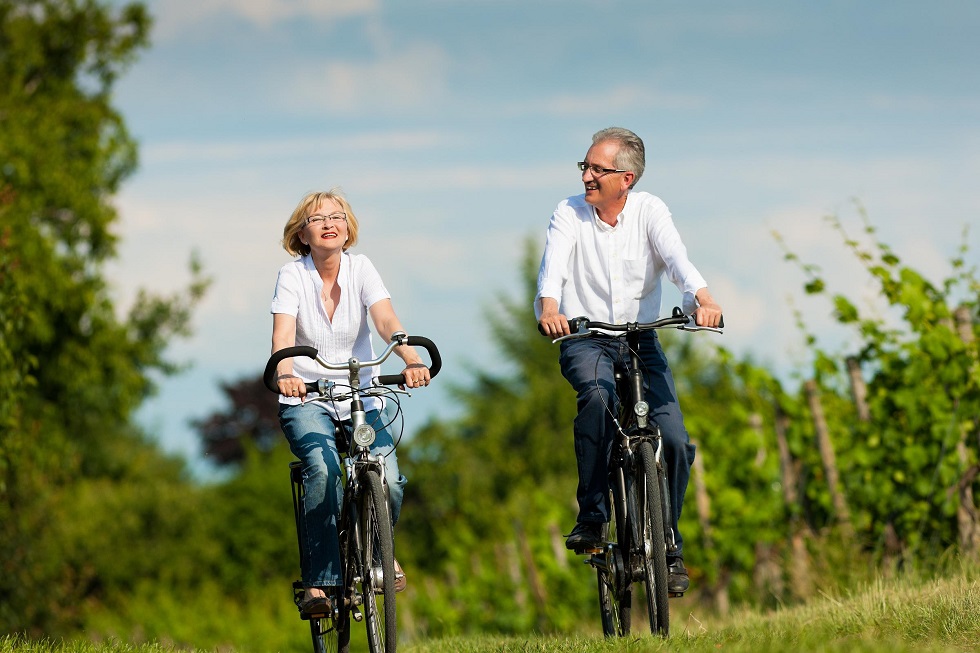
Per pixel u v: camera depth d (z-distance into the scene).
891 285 32.31
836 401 34.47
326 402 18.31
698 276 18.77
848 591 25.67
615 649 16.11
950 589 20.45
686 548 37.47
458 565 60.97
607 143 19.30
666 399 19.16
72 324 83.19
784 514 34.53
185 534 124.56
